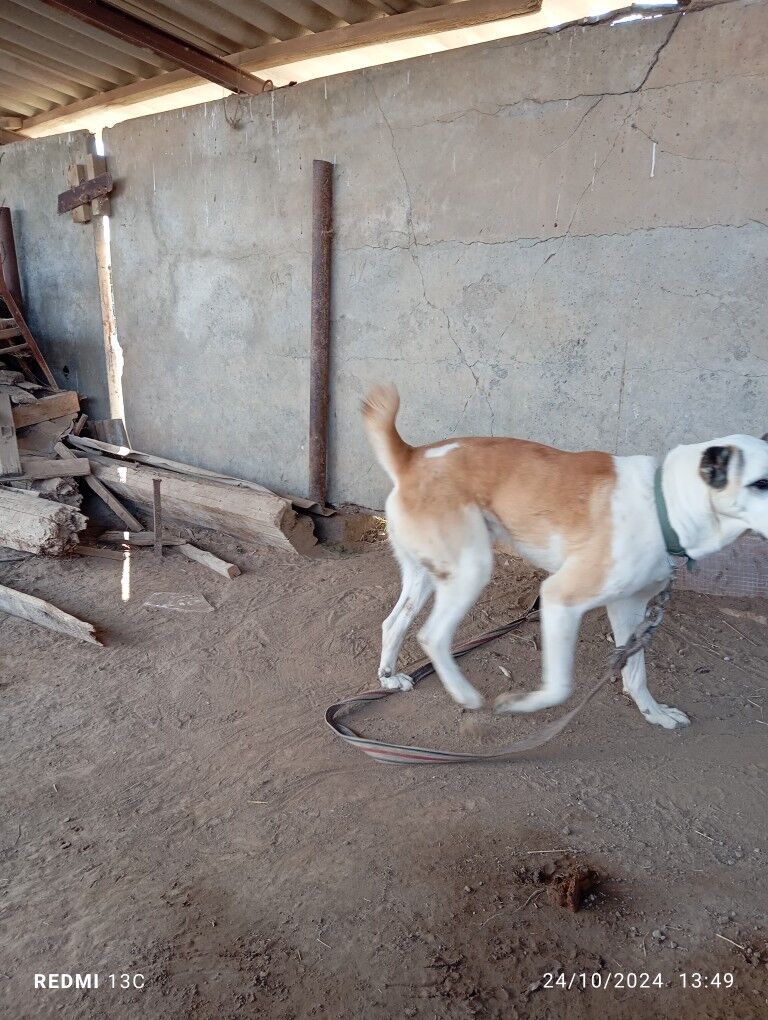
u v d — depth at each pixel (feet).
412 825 9.27
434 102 17.01
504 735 11.17
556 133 15.62
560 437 17.03
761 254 14.02
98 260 24.66
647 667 12.97
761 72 13.37
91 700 12.09
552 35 15.25
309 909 8.00
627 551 9.29
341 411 20.30
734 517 8.84
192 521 20.01
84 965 7.33
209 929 7.74
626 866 8.58
